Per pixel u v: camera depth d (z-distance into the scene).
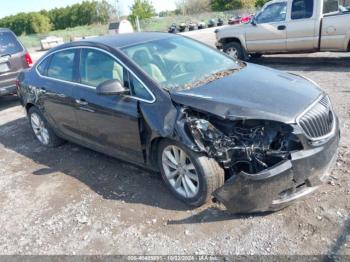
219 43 11.22
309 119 3.23
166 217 3.56
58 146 5.82
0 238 3.66
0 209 4.20
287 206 3.42
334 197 3.47
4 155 5.83
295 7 9.38
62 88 4.91
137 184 4.25
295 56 11.13
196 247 3.11
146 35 4.87
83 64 4.66
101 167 4.85
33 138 6.44
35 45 39.38
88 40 4.79
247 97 3.44
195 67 4.28
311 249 2.89
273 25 9.84
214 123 3.46
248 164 3.34
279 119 3.14
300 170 3.10
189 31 33.75
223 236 3.19
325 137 3.30
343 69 8.58
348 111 5.63
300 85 3.76
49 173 4.92
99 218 3.71
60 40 33.78
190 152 3.37
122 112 3.97
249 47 10.56
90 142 4.83
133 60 4.07
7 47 8.46
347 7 9.12
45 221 3.82
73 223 3.71
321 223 3.15
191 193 3.58
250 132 3.28
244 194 3.12
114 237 3.40
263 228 3.20
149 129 3.70
